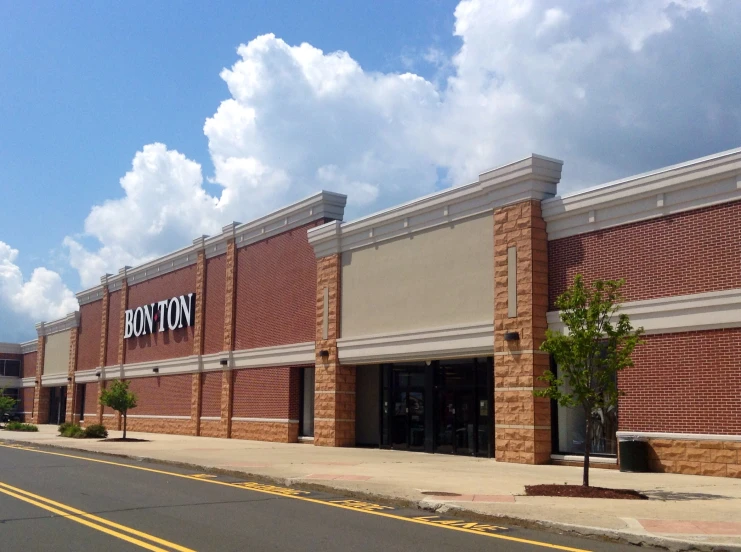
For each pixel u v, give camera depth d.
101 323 52.78
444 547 9.96
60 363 60.41
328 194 31.50
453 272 24.47
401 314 26.45
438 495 14.16
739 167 17.33
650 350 18.80
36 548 9.77
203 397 39.06
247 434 34.88
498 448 21.95
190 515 12.53
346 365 29.44
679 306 18.19
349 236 29.33
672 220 18.69
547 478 17.30
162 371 43.28
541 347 15.21
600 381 14.76
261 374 34.47
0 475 19.00
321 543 10.16
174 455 24.28
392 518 12.36
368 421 29.09
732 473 16.91
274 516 12.48
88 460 23.88
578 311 14.93
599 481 16.62
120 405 34.22
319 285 30.67
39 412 63.34
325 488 15.88
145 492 15.62
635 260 19.41
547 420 21.22
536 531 11.21
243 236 36.91
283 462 21.62
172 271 43.81
